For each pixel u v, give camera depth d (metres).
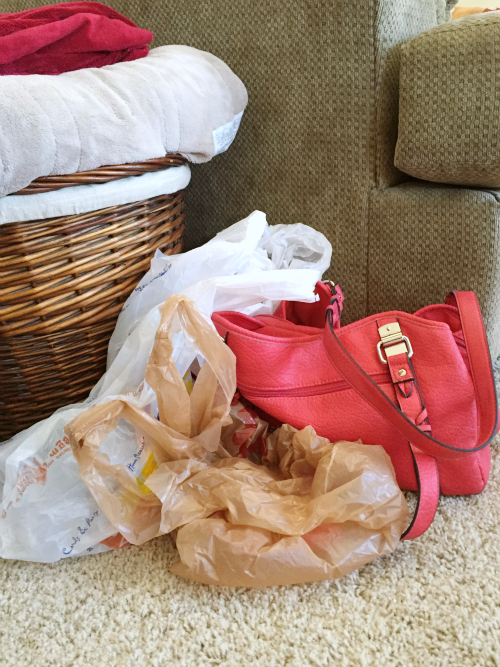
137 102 0.67
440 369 0.63
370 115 0.81
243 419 0.68
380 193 0.84
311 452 0.63
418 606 0.53
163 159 0.73
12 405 0.74
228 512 0.58
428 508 0.58
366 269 0.88
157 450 0.62
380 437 0.65
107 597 0.57
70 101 0.61
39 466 0.62
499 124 0.68
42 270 0.64
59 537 0.60
